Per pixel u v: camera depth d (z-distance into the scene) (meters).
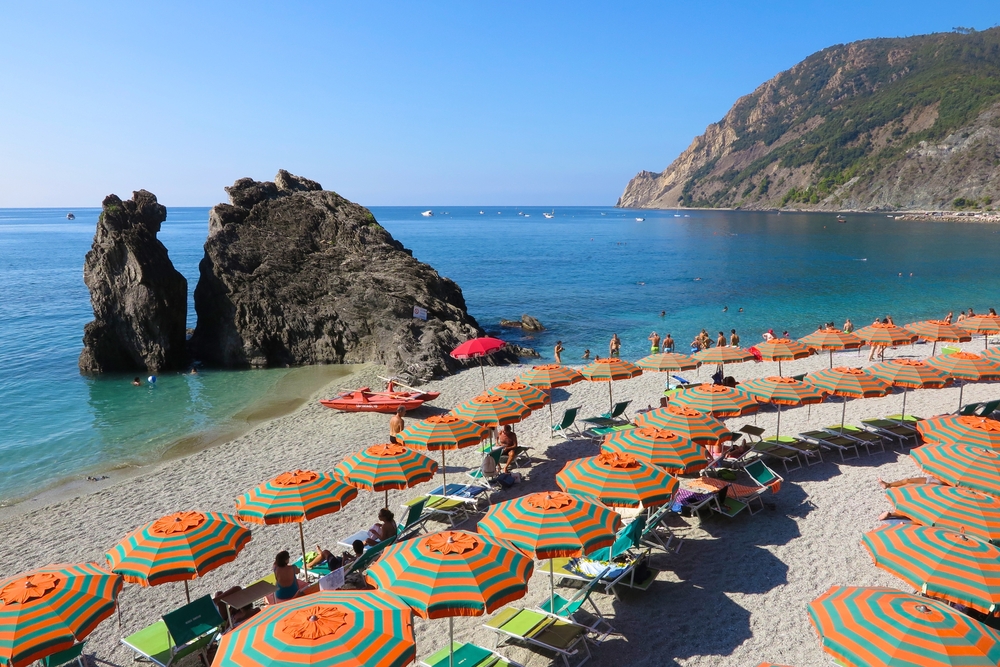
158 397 27.64
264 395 27.73
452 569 7.48
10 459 20.14
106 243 31.83
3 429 23.14
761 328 41.44
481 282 66.69
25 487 17.94
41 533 14.84
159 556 8.96
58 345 38.41
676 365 18.84
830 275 67.69
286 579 10.03
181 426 23.39
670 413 13.96
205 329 35.34
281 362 33.69
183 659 9.53
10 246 124.25
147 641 9.38
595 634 9.37
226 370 32.88
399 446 12.65
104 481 18.28
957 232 128.38
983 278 62.62
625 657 8.95
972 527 8.98
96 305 32.06
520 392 16.67
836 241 112.88
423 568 7.56
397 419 19.42
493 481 15.33
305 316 33.94
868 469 15.23
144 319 31.84
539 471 16.67
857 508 13.22
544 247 117.62
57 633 7.38
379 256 38.28
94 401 27.02
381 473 11.81
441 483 16.14
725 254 95.44
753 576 10.88
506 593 7.37
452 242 134.50
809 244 108.31
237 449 20.31
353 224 39.72
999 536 8.82
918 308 47.44
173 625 8.68
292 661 5.79
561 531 8.66
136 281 31.67
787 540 12.05
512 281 67.38
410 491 15.75
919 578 7.48
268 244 36.78
